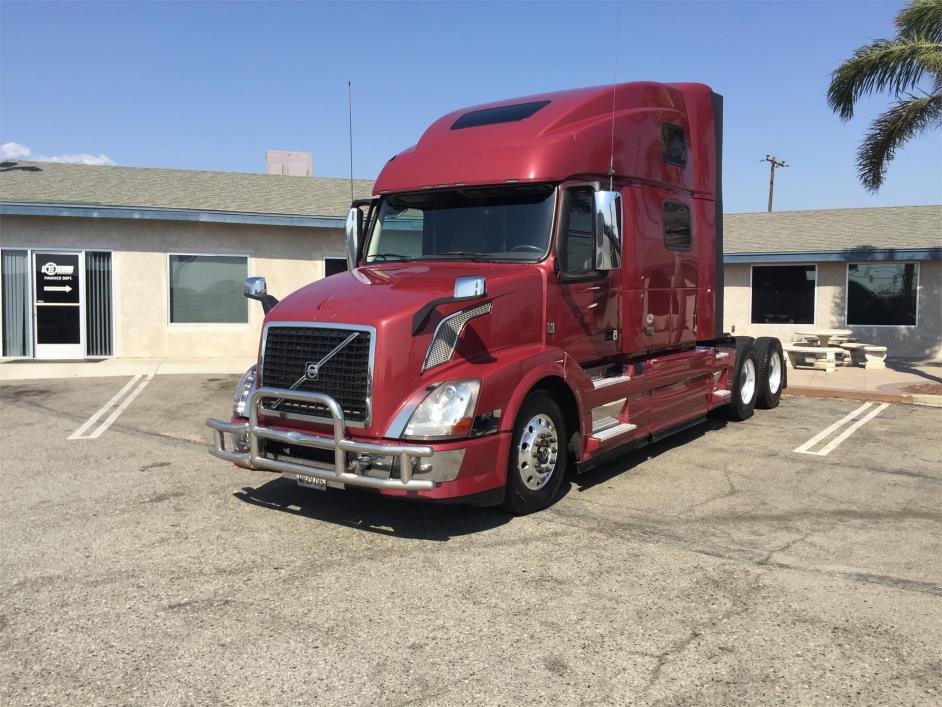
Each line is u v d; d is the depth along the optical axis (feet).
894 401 39.40
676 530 18.67
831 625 13.44
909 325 60.34
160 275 52.24
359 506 20.62
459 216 21.71
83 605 14.39
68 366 47.52
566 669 11.96
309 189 60.90
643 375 24.21
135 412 34.81
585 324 21.68
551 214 20.47
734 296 66.64
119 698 11.23
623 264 23.20
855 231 64.64
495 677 11.74
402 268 21.58
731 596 14.69
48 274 50.65
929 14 43.01
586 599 14.56
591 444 21.21
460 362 18.03
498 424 17.81
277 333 18.75
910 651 12.51
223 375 45.85
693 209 27.55
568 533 18.42
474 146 21.70
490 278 19.21
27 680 11.73
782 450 27.71
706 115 28.50
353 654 12.49
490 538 18.03
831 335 53.98
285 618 13.82
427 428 16.79
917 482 23.24
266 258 54.24
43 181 54.65
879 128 46.68
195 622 13.67
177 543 17.76
